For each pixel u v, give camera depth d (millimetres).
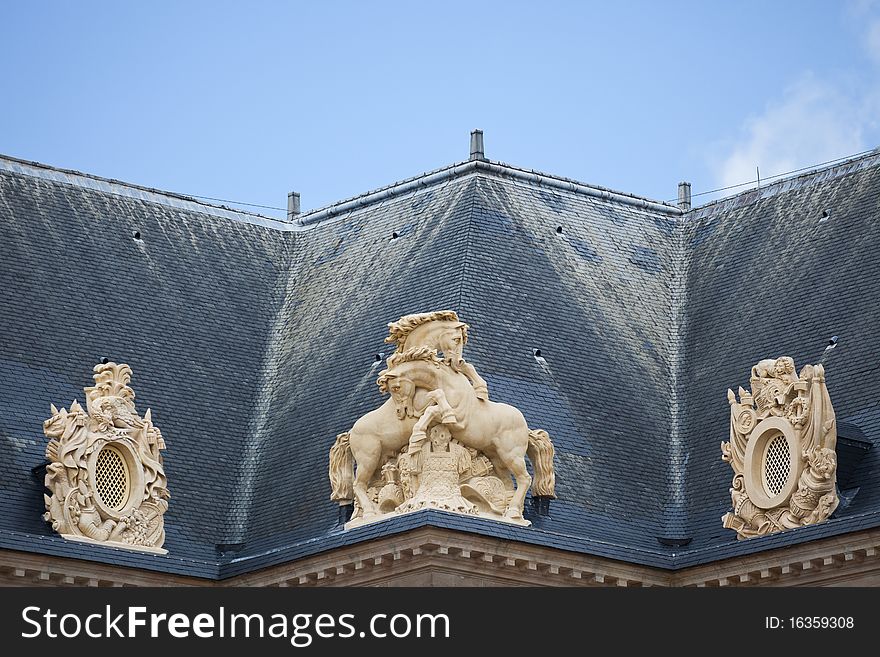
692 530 83938
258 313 93750
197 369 90188
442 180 93750
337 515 82250
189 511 85812
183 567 82875
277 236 97250
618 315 90938
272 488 86438
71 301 89562
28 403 85438
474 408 79812
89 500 81938
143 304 91125
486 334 86000
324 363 89500
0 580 79875
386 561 78312
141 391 88250
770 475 80875
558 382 86375
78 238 91938
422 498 78438
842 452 80875
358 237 94875
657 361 90438
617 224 94938
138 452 83250
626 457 85688
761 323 89250
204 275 93750
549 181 94188
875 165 91438
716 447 86062
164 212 95062
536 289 89125
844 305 87000
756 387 81625
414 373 79688
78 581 80750
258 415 90062
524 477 80000
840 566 77688
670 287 93938
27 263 89750
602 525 82688
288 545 83000
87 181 94125
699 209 96750
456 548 77562
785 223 92750
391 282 90438
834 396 84125
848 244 89188
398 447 80062
